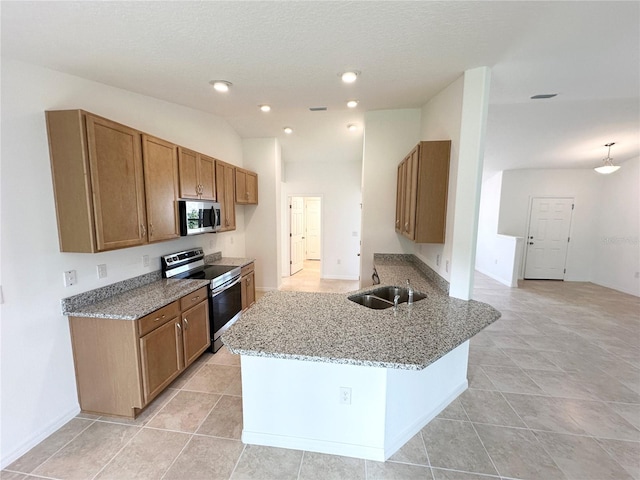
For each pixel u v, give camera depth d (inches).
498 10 57.4
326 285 235.3
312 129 181.6
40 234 74.9
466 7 56.4
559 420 83.7
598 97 118.5
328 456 71.3
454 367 91.6
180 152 112.7
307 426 72.5
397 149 147.3
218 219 142.7
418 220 106.2
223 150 169.3
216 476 66.1
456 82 95.6
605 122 162.4
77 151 74.5
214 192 140.9
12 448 70.6
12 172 69.3
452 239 97.3
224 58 79.0
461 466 68.4
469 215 91.6
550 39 68.9
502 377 105.6
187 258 134.3
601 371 109.8
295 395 71.8
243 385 73.8
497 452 72.4
